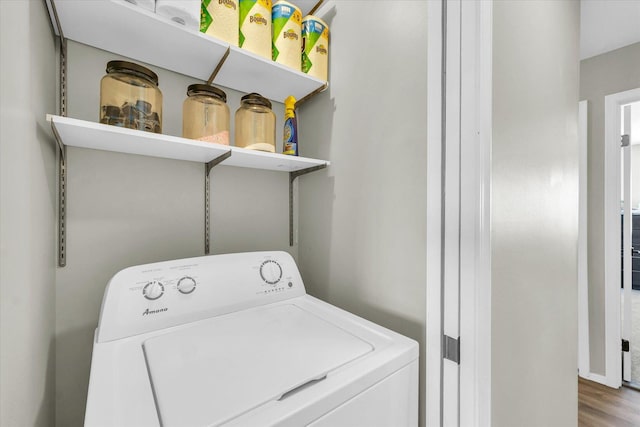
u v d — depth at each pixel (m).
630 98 2.04
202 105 1.01
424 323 0.90
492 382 0.82
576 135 1.42
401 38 1.00
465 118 0.80
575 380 1.37
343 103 1.22
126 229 1.03
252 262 1.08
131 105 0.84
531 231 1.03
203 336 0.80
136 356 0.69
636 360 2.43
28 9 0.56
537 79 1.09
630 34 1.92
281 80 1.21
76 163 0.93
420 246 0.92
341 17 1.24
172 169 1.14
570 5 1.39
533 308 1.04
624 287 2.18
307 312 0.99
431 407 0.85
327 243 1.31
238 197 1.32
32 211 0.59
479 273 0.77
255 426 0.47
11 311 0.46
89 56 0.96
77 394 0.93
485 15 0.79
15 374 0.48
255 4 1.06
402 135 0.98
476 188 0.77
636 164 5.28
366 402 0.63
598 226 2.15
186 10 0.85
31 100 0.59
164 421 0.47
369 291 1.09
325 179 1.32
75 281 0.93
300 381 0.58
